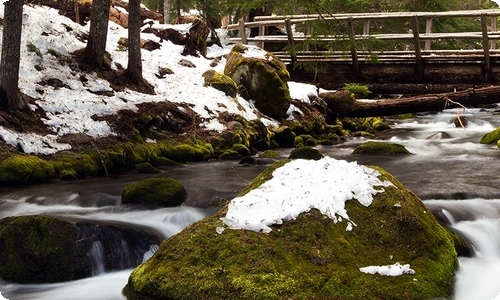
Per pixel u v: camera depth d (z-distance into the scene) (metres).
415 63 16.28
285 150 12.17
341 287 3.75
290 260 3.87
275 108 13.59
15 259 4.79
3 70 9.08
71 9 15.14
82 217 6.09
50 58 11.48
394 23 21.72
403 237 4.33
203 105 12.36
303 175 4.85
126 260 5.20
